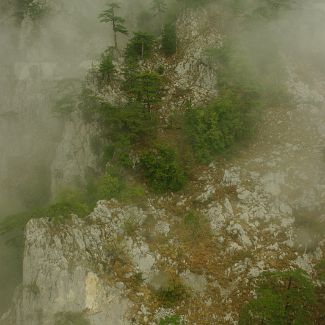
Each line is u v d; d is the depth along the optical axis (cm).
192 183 3406
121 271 2947
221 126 3506
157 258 3014
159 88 3803
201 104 3856
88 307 2831
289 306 2591
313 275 2944
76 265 2886
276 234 3131
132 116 3428
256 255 3030
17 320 2989
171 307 2842
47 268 2869
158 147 3409
